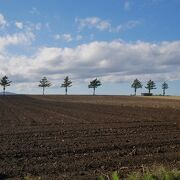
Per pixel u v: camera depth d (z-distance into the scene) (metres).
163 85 162.50
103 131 23.09
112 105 64.12
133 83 165.38
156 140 19.02
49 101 88.94
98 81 160.25
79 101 89.88
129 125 26.86
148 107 55.16
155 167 10.37
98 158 14.40
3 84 150.12
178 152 15.65
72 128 24.98
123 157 14.59
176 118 33.22
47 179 11.18
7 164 13.49
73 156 14.88
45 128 25.20
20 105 65.12
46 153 15.57
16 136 21.09
